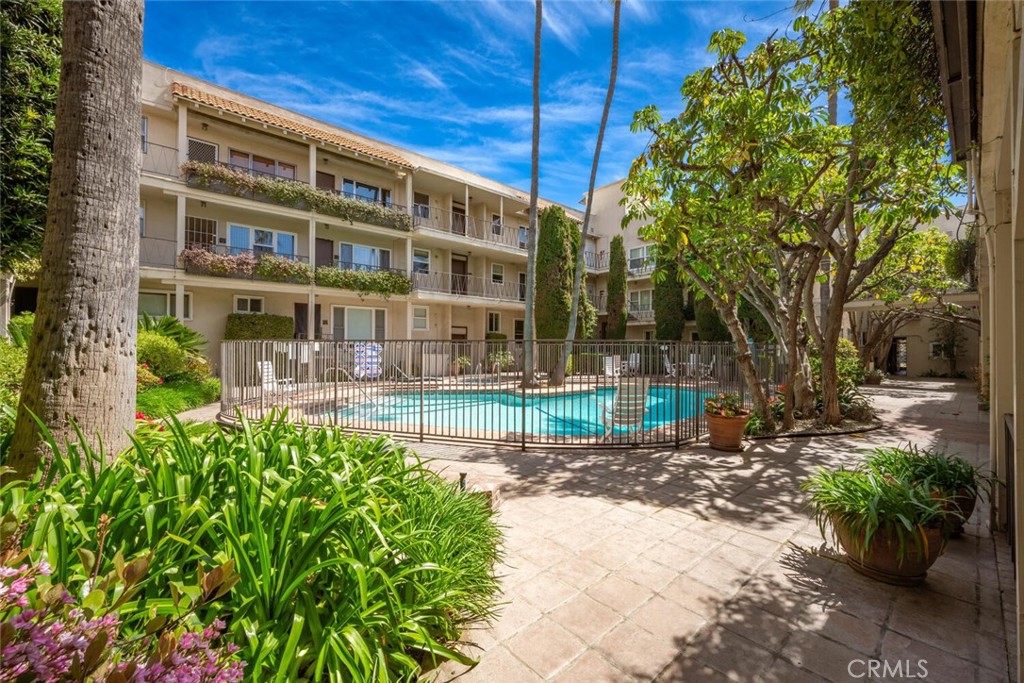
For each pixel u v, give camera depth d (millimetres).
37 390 2352
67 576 1345
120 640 1113
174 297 12742
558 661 1919
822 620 2215
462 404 7930
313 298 14234
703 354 7867
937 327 21781
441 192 19156
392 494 2357
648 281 23531
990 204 3648
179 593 1107
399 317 17453
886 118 4062
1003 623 2174
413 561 1951
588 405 7645
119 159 2600
